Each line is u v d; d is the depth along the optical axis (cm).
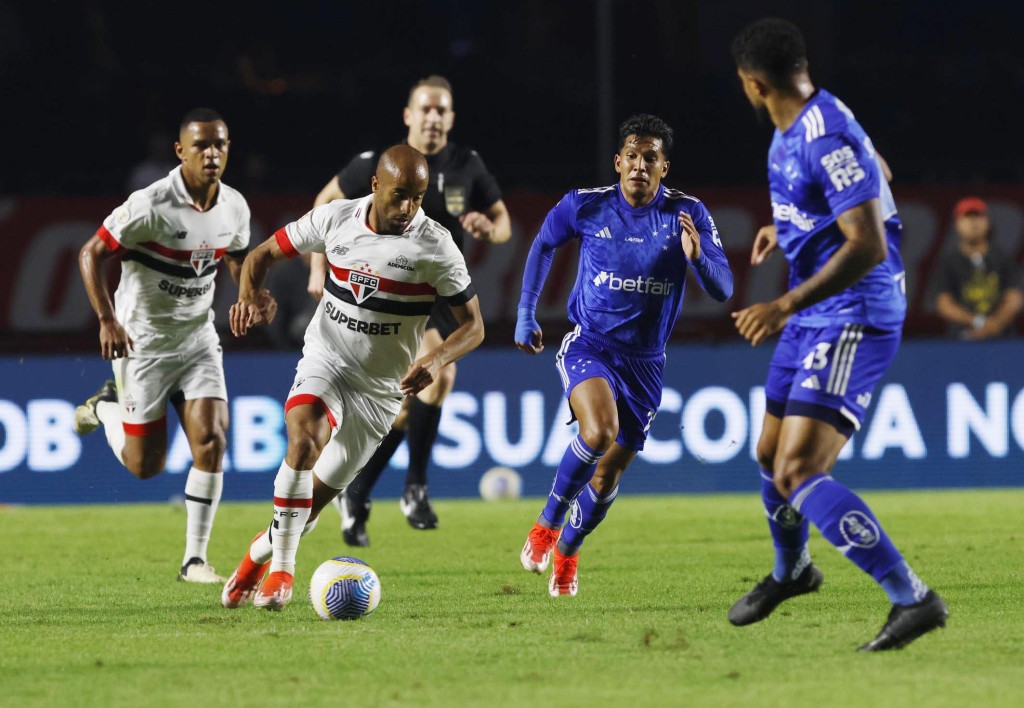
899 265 1825
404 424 3634
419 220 2206
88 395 4578
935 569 2709
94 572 2839
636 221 2395
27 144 6638
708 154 6656
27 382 4569
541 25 7069
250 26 7094
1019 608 2162
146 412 2694
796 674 1603
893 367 4716
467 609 2228
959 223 5044
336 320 2247
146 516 4166
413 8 7150
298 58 7131
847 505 1723
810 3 6669
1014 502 4262
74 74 6719
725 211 5156
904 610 1725
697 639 1872
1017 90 6888
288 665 1711
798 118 1759
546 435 4688
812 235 1775
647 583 2569
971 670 1619
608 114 5738
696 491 4712
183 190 2559
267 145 6762
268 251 2267
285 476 2162
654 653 1761
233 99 6769
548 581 2620
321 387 2214
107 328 2512
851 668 1638
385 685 1578
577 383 2361
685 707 1432
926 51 7256
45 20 6706
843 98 6881
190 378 2695
